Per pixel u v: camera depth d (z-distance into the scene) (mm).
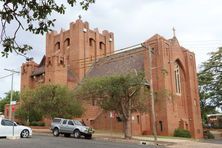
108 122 48844
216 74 63281
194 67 59062
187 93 55750
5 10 8047
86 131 33781
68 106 42344
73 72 61938
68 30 65812
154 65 50531
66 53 64875
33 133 38938
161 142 32469
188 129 53375
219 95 62719
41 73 60531
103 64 62000
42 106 42094
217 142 38438
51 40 68688
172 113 48844
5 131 28344
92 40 65750
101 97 36688
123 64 57250
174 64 54344
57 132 35031
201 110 65562
